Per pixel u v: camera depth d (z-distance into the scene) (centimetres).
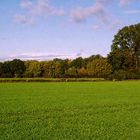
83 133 2441
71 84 10081
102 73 15562
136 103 4497
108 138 2278
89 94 6131
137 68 14125
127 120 3014
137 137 2300
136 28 14912
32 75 17338
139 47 14800
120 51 14838
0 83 10662
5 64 17812
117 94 6122
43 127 2650
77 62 18312
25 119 3033
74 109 3788
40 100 4900
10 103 4428
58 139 2244
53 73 17375
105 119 3067
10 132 2433
